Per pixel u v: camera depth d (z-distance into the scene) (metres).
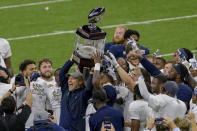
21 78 27.27
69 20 59.12
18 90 29.88
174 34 56.00
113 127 25.58
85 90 26.83
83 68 27.56
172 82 26.81
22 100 30.05
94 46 25.09
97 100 25.89
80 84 27.62
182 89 28.62
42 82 31.41
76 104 27.44
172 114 26.39
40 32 56.38
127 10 61.69
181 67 29.34
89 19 24.59
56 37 55.25
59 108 32.25
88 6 62.66
